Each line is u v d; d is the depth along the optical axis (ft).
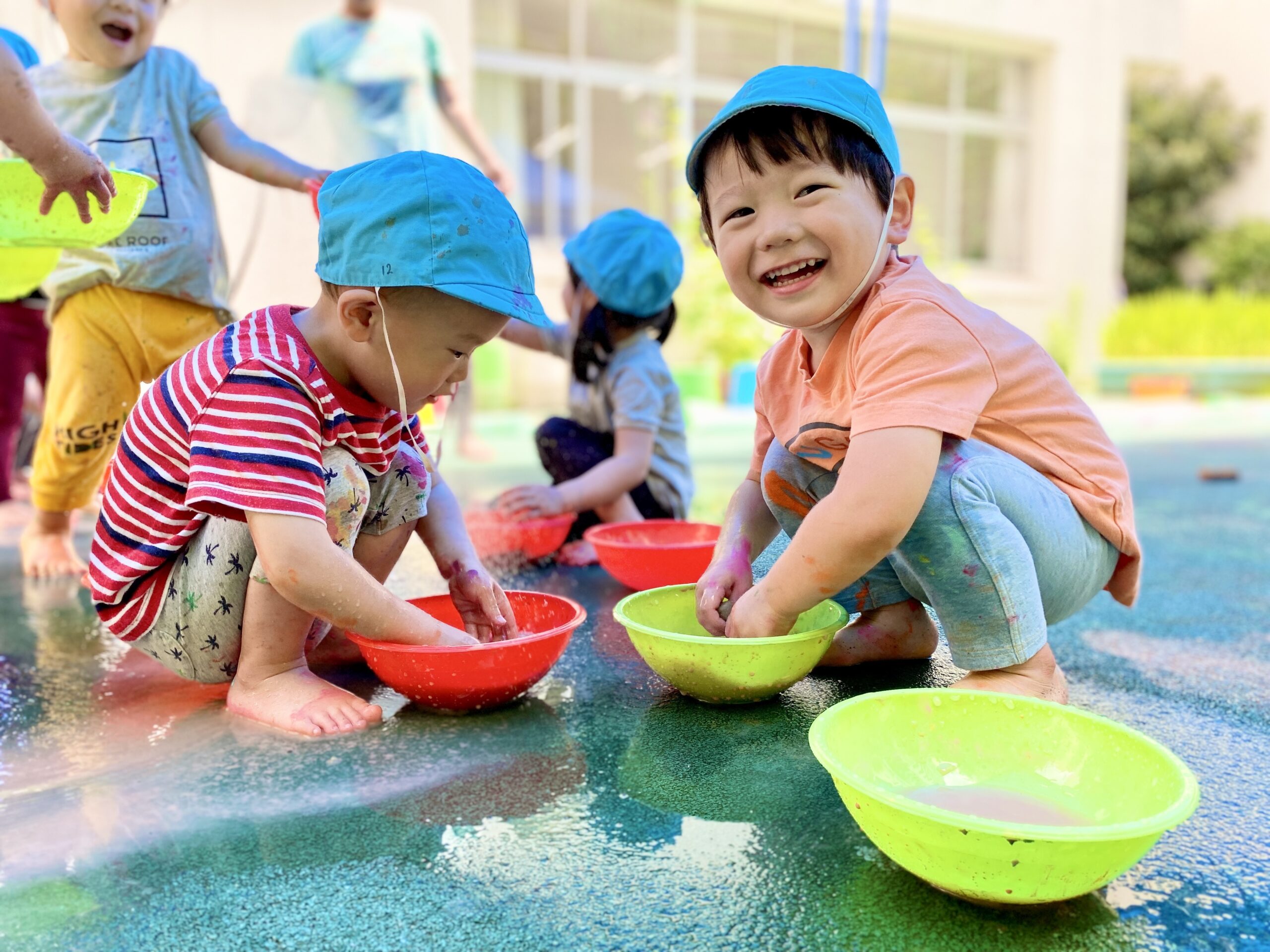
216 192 10.46
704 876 2.77
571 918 2.57
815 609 4.52
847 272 3.80
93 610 5.57
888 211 3.91
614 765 3.51
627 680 4.41
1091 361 26.21
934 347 3.62
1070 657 4.69
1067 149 25.67
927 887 2.72
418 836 3.01
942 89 25.39
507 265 3.65
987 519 3.61
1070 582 4.04
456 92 11.59
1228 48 42.27
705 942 2.47
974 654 3.79
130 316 6.18
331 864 2.85
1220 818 3.10
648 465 6.95
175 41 12.56
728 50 23.03
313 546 3.60
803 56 23.66
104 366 6.23
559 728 3.85
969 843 2.41
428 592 5.92
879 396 3.58
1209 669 4.50
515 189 19.24
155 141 6.22
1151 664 4.57
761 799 3.24
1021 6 24.54
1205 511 8.86
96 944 2.51
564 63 21.56
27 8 8.50
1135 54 26.40
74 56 6.24
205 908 2.65
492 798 3.25
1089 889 2.48
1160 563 6.73
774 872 2.79
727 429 16.19
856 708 3.14
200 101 6.50
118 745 3.71
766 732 3.80
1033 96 25.95
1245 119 41.16
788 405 4.41
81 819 3.13
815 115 3.70
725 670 3.84
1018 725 3.20
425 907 2.64
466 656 3.73
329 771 3.46
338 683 4.41
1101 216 26.17
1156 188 41.47
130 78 6.24
